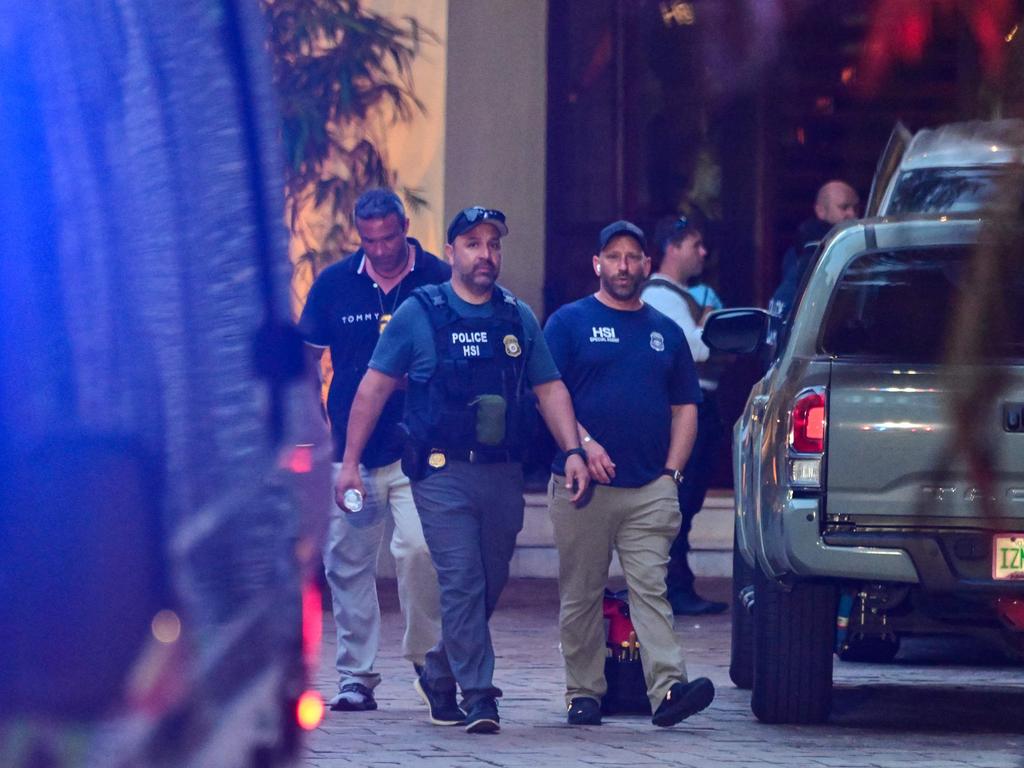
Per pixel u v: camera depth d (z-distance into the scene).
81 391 7.36
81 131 7.41
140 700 7.42
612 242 29.28
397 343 28.16
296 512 9.16
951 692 34.00
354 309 30.72
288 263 8.68
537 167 54.81
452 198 52.88
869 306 28.50
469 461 27.61
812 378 27.48
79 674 7.30
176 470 7.62
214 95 8.12
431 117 50.41
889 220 28.83
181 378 7.68
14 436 7.28
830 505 27.17
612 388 28.73
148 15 7.76
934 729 29.19
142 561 7.43
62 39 7.39
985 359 5.64
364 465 29.61
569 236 56.59
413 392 28.06
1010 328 5.63
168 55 7.83
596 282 56.81
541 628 42.84
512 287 55.19
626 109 55.97
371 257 30.42
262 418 8.52
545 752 26.16
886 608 28.28
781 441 27.59
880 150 7.81
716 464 45.41
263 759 8.81
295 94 44.59
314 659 9.99
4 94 7.29
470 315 28.14
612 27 8.21
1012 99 5.57
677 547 45.66
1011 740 28.00
